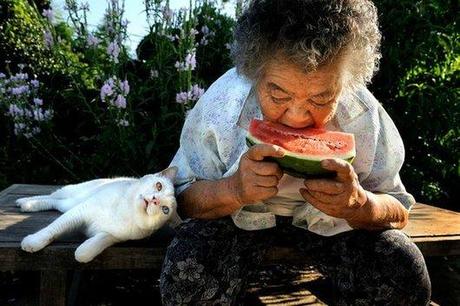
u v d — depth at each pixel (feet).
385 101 13.10
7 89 13.79
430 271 11.55
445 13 12.94
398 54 12.61
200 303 4.87
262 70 4.41
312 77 4.15
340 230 5.20
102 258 5.48
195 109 5.79
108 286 9.97
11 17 16.33
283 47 4.11
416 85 12.62
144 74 14.32
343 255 5.20
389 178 5.49
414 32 12.69
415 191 12.57
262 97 4.54
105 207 5.65
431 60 12.81
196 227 5.07
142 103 12.35
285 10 4.21
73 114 14.88
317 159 4.23
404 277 4.82
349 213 4.66
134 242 5.74
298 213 5.37
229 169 5.31
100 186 6.81
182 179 5.88
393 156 5.47
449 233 6.95
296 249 5.78
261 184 4.42
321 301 9.05
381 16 12.84
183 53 12.46
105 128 12.26
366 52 4.49
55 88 15.24
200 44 14.23
